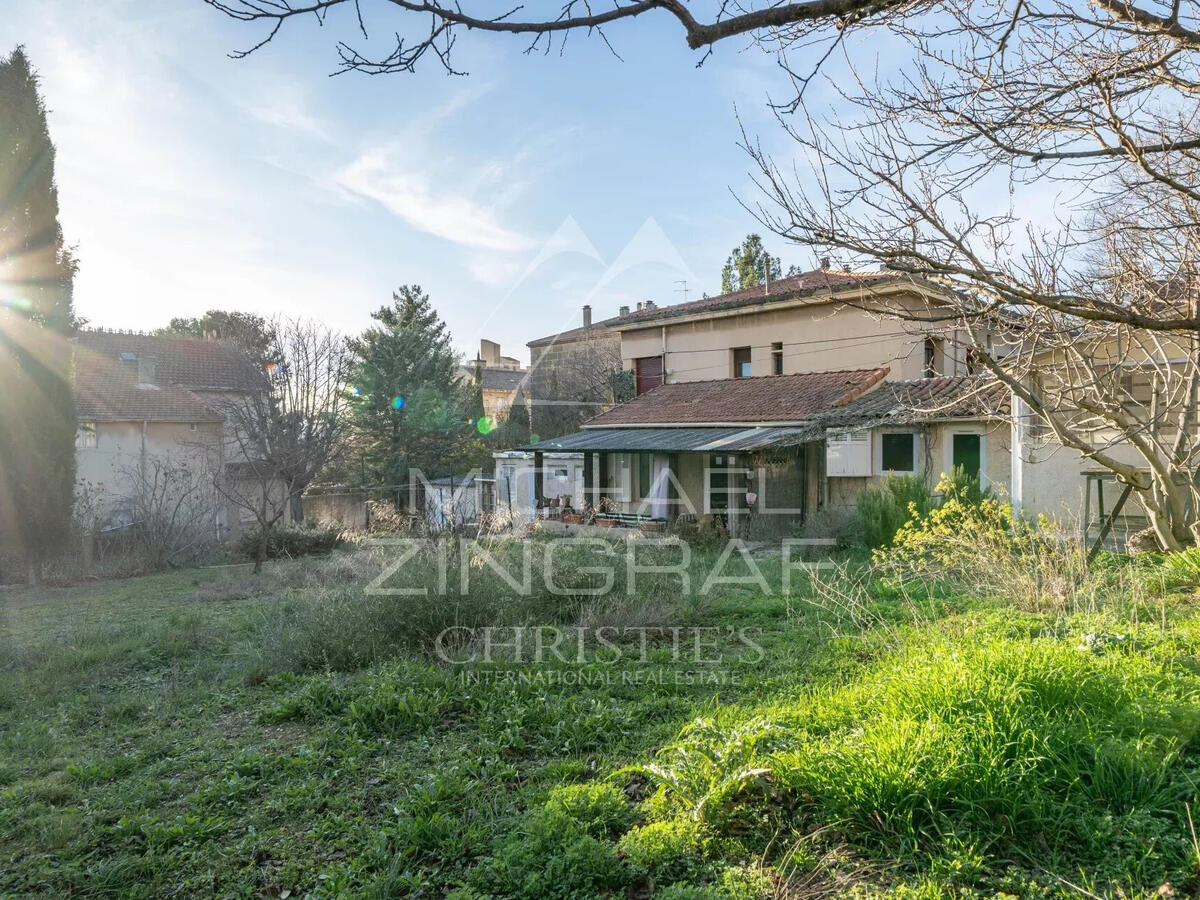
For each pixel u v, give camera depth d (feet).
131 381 84.48
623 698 17.42
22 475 49.93
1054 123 11.75
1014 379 19.66
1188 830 8.78
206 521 63.36
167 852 11.29
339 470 80.33
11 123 50.88
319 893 9.73
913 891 8.23
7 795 13.67
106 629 29.71
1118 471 25.81
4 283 50.19
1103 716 11.29
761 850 9.59
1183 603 20.56
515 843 10.23
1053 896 8.00
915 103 12.68
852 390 52.60
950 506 27.35
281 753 15.26
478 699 17.40
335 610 23.90
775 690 17.02
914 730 10.93
